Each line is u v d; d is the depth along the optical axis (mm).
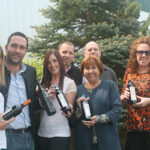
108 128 2805
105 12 8016
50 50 3119
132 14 8070
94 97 2885
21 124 2711
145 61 3197
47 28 7734
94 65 2924
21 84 2820
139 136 3096
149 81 3107
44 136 2883
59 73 3098
